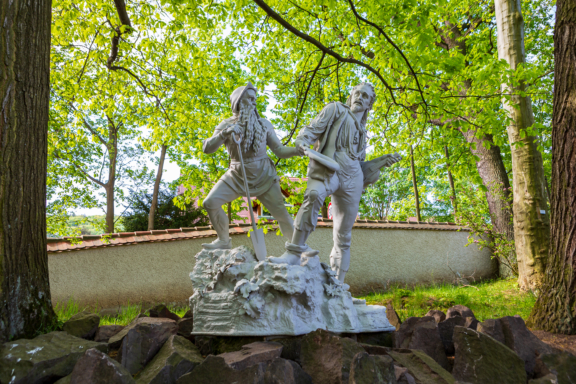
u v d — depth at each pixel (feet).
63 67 28.19
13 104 11.03
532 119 27.02
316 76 26.40
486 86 23.81
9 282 10.55
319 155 12.21
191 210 56.34
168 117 28.91
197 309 11.75
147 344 10.72
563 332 13.47
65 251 30.22
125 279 31.32
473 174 37.50
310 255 12.13
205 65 27.30
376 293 35.37
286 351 10.42
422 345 11.73
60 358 9.07
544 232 26.00
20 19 11.27
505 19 27.30
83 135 32.09
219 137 12.14
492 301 24.08
